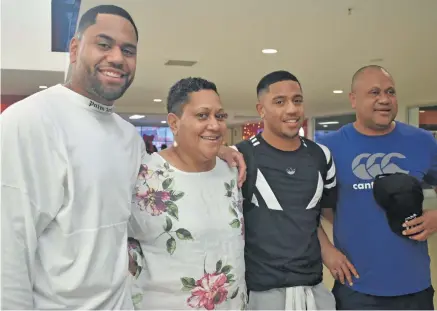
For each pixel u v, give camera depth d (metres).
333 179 1.93
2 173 1.10
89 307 1.24
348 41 4.56
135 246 1.54
